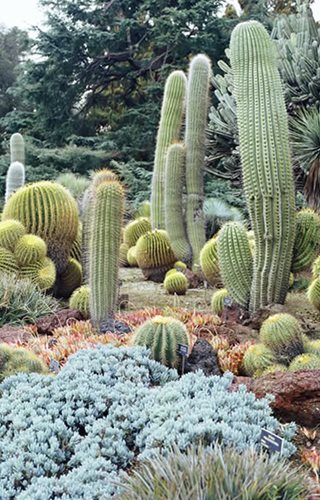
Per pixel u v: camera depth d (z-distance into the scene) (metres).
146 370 2.79
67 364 2.90
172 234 6.67
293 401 2.56
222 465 1.70
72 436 2.27
